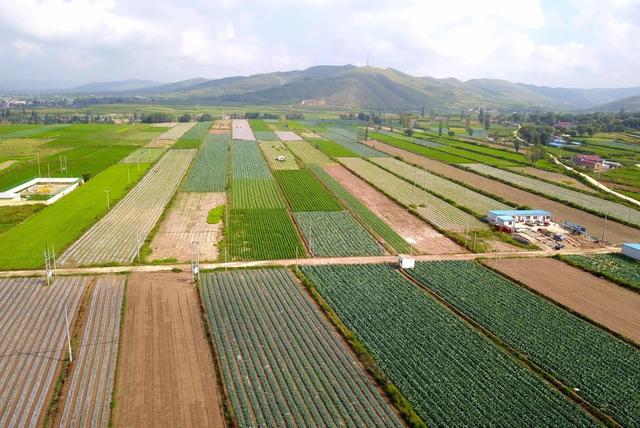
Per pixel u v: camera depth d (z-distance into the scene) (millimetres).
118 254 70812
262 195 109188
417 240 80938
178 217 91312
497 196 109750
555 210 100688
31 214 90812
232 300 56781
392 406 39438
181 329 50188
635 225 89750
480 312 55438
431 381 42438
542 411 39031
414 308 56156
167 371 42969
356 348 47219
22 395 39562
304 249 74938
